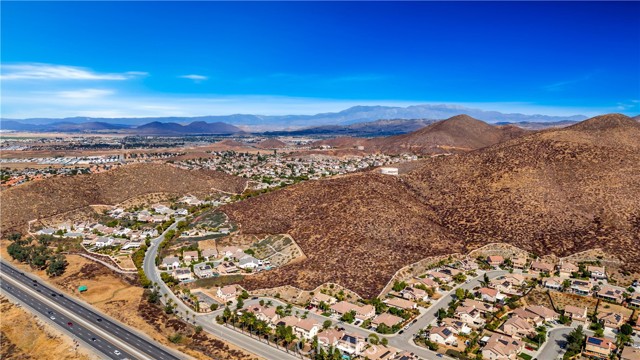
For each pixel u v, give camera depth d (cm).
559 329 12975
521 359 11369
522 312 13750
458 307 13862
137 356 11700
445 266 17300
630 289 14800
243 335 12838
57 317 14075
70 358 11706
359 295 15050
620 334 12181
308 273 16425
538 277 16300
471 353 11681
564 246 17725
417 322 13425
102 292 16012
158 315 14062
